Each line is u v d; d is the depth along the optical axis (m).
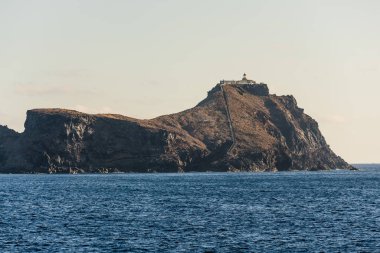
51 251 74.12
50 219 104.44
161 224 97.00
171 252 73.50
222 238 83.00
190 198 153.12
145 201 143.62
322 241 80.75
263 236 84.69
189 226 94.50
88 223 98.56
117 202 141.00
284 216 108.50
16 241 80.75
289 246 77.25
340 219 103.69
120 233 87.38
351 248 75.94
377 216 108.25
